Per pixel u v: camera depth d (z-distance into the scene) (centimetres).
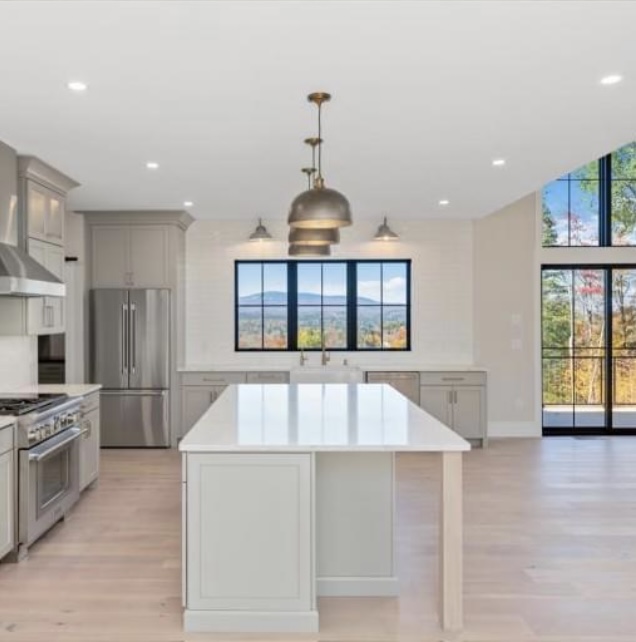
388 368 641
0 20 215
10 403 360
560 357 683
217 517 248
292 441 247
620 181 679
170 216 618
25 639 245
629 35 229
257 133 352
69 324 625
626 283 681
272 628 250
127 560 328
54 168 434
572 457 573
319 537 288
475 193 528
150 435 618
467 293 682
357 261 690
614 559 328
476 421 629
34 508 339
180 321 650
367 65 256
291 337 689
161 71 262
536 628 254
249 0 202
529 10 210
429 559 329
